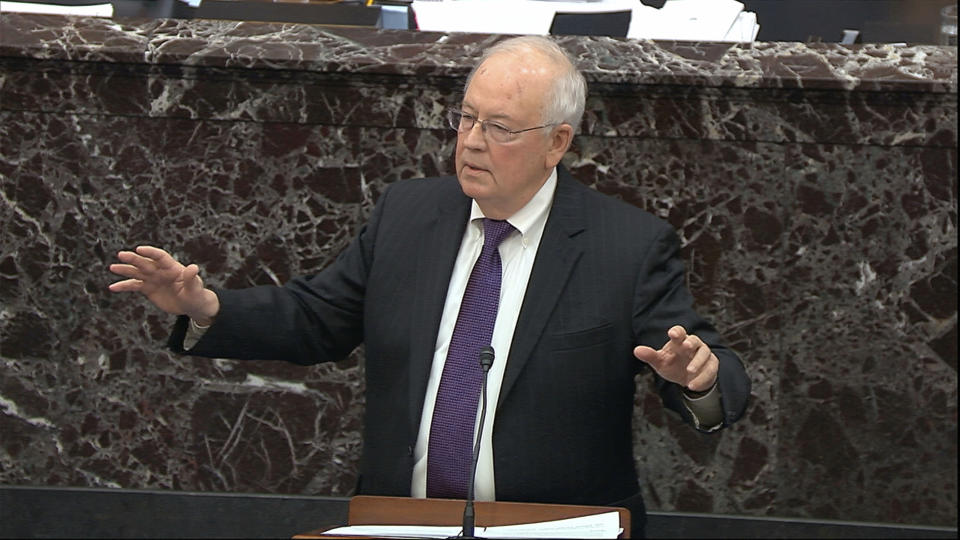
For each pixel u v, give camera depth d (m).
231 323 8.62
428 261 8.81
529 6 13.18
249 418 11.80
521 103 8.16
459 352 8.56
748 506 11.73
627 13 12.70
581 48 11.09
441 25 13.01
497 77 8.20
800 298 11.34
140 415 11.80
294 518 11.88
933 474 11.56
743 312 11.38
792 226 11.21
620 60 10.89
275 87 11.12
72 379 11.74
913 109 10.90
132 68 11.04
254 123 11.25
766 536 11.69
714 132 11.02
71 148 11.35
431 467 8.50
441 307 8.65
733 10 13.10
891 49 11.17
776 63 10.86
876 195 11.14
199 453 11.88
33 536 11.88
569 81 8.37
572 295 8.56
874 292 11.31
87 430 11.83
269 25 11.42
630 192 11.20
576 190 8.94
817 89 10.76
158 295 8.25
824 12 16.05
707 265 11.31
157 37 11.09
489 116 8.17
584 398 8.50
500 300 8.62
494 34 11.38
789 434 11.58
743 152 11.09
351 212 11.41
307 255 11.50
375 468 8.73
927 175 11.08
